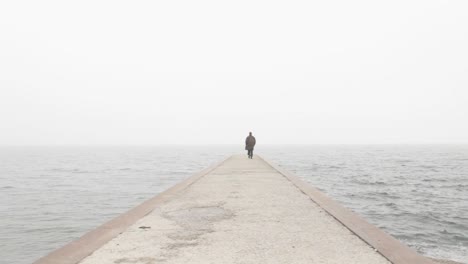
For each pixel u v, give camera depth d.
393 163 58.09
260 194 8.74
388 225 12.83
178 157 90.38
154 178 35.84
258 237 4.77
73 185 31.03
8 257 11.48
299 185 10.12
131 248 4.28
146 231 5.12
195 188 9.86
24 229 14.96
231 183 11.04
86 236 4.72
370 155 96.75
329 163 55.59
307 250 4.18
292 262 3.76
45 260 3.78
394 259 3.77
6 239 13.48
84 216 17.45
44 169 52.94
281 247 4.30
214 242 4.53
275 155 89.19
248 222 5.68
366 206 16.94
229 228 5.29
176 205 7.25
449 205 17.44
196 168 49.66
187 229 5.23
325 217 6.05
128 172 44.41
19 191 27.36
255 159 25.38
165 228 5.30
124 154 125.88
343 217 5.86
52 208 19.78
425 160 69.62
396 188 24.33
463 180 30.41
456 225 12.83
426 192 22.34
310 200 7.82
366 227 5.18
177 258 3.90
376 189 23.62
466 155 100.06
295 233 4.98
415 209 16.19
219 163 20.17
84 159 88.44
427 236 11.19
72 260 3.79
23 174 44.00
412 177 33.09
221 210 6.71
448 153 119.06
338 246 4.34
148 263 3.74
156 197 8.09
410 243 10.34
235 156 30.73
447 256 8.95
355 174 35.56
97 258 3.91
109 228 5.18
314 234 4.93
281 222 5.68
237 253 4.07
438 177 33.31
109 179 35.69
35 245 12.76
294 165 49.16
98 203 21.20
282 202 7.59
